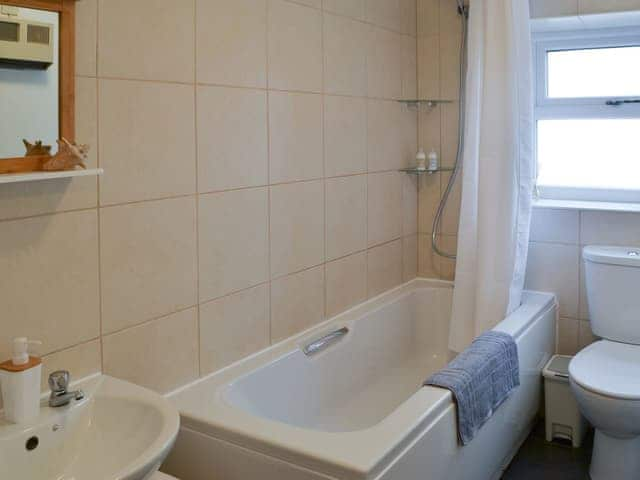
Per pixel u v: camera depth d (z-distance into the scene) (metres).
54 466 1.66
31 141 1.67
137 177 2.03
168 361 2.18
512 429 2.82
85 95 1.86
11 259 1.71
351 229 3.12
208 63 2.25
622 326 3.01
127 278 2.02
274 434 1.88
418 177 3.70
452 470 2.20
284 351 2.61
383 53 3.29
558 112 3.49
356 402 3.01
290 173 2.68
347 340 2.97
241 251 2.45
